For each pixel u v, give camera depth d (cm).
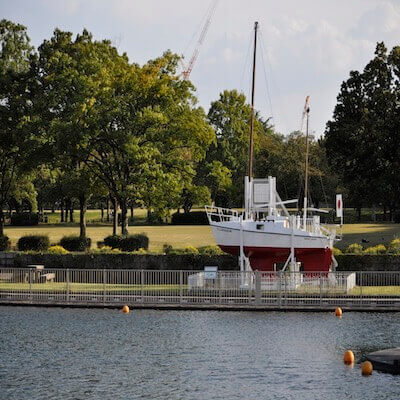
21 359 6994
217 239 10575
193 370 6650
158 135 13762
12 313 9006
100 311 9156
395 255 11069
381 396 5938
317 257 10569
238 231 10450
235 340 7675
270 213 10706
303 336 7819
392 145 15875
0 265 11869
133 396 5956
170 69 14262
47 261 11738
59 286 10019
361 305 9175
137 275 10094
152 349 7331
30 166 14200
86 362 6894
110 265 11581
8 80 14638
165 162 13975
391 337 7744
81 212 14362
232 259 11312
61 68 14238
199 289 9494
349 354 6850
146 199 13450
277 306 9188
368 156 16025
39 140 13888
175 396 5956
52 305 9444
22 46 15225
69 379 6388
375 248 11812
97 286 10056
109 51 14950
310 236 10450
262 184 10750
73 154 13800
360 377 6431
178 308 9256
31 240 13525
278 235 10438
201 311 9150
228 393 6025
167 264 11456
